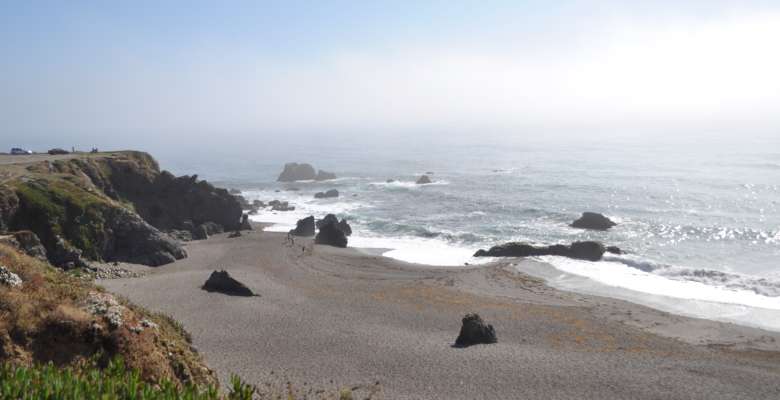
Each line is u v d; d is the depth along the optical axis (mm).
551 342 40219
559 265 64188
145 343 19906
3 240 39594
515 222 91375
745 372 33969
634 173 134375
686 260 64312
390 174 181125
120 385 13906
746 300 49875
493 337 40406
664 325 44188
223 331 42375
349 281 59125
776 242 68625
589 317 46312
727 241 70875
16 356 17188
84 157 86062
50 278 22281
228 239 83938
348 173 190375
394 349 38531
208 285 54562
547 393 31297
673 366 35094
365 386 31938
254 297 52312
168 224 86312
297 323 44656
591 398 30688
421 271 63344
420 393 31219
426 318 46094
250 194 150125
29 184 64312
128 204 84375
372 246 80062
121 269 61844
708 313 47031
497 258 69312
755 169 125875
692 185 110562
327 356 37125
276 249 75562
